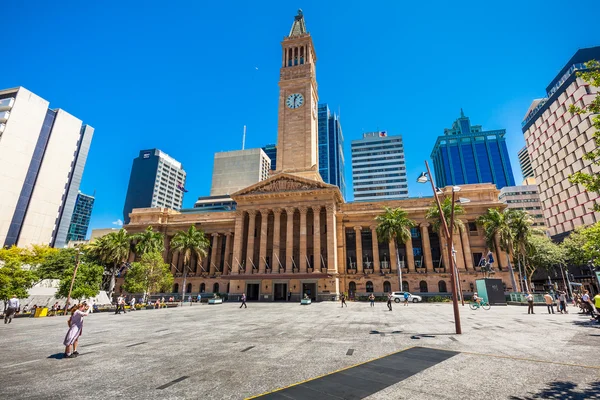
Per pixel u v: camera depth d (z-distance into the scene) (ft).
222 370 39.17
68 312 146.61
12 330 83.71
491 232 190.39
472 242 221.05
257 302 204.74
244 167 567.59
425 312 116.16
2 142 305.53
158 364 42.68
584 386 31.27
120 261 216.54
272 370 38.83
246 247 247.09
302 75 291.17
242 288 223.30
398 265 202.80
